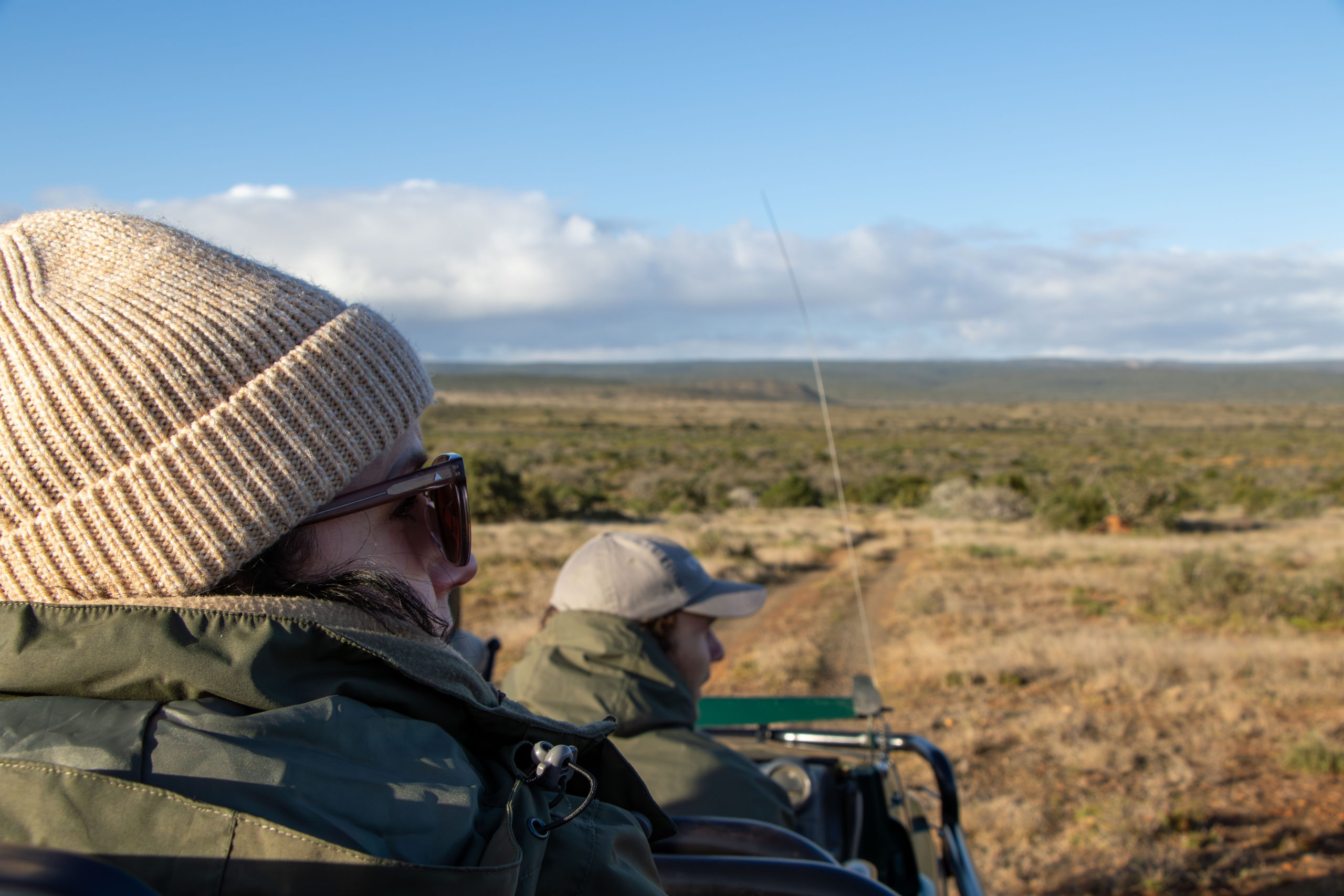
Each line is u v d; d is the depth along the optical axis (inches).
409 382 32.1
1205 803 224.2
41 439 25.5
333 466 28.3
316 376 28.5
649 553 79.7
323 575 29.3
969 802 229.0
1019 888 182.4
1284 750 258.1
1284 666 362.3
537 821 27.6
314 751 24.6
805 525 1162.6
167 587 26.0
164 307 27.7
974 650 407.2
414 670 28.6
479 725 31.2
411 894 21.9
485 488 1171.3
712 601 79.6
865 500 1633.9
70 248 29.9
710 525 1127.0
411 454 33.1
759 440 4074.8
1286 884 180.1
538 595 540.7
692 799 67.7
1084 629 472.1
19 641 24.8
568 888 28.8
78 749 23.2
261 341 28.4
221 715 24.3
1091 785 238.5
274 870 21.4
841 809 93.4
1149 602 550.9
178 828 21.7
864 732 105.9
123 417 25.9
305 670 26.5
